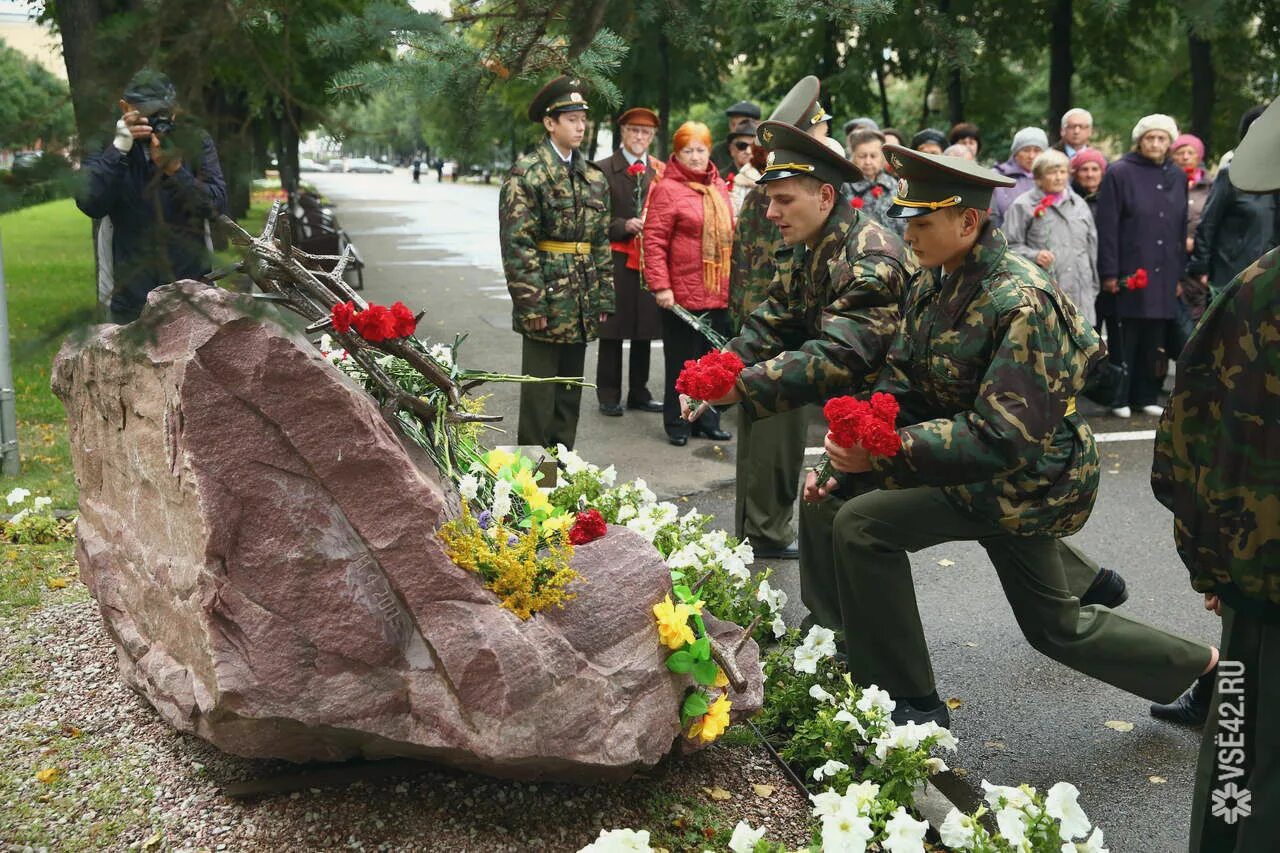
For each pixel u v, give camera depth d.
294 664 2.54
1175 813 3.14
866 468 3.02
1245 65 14.10
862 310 3.46
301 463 2.58
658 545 3.97
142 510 3.01
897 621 3.32
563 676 2.60
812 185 3.54
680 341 7.05
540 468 4.40
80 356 3.20
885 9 2.81
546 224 5.91
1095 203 8.11
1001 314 2.95
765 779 3.17
